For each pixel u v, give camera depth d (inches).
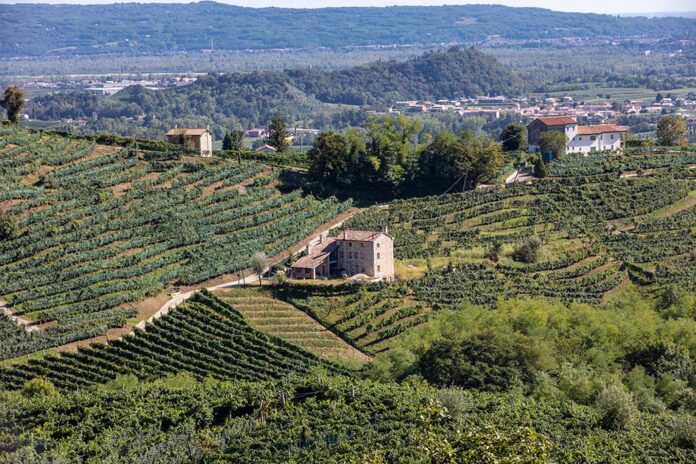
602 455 4613.7
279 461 4643.2
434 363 6082.7
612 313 6820.9
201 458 4793.3
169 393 5565.9
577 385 5728.3
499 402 5349.4
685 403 5723.4
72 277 7111.2
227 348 6481.3
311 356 6491.1
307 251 7869.1
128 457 4813.0
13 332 6333.7
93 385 5979.3
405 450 4539.9
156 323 6692.9
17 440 4928.6
